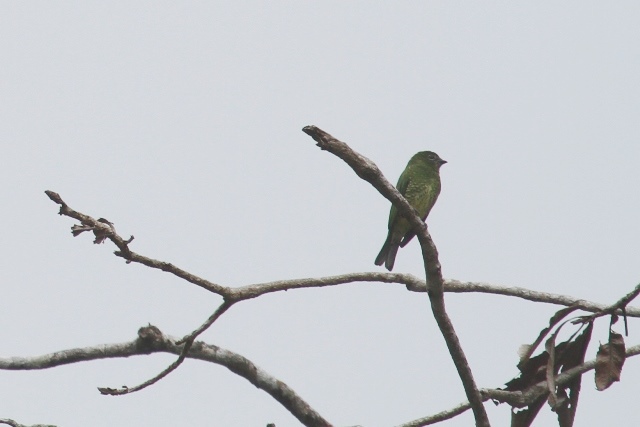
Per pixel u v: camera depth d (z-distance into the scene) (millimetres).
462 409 9539
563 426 9109
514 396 9109
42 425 8945
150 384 8289
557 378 9086
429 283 8266
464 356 8484
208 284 8250
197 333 8328
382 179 7809
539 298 11391
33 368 8797
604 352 8766
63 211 7582
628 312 11219
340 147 7648
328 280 9461
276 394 9023
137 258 7934
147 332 8727
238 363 8938
